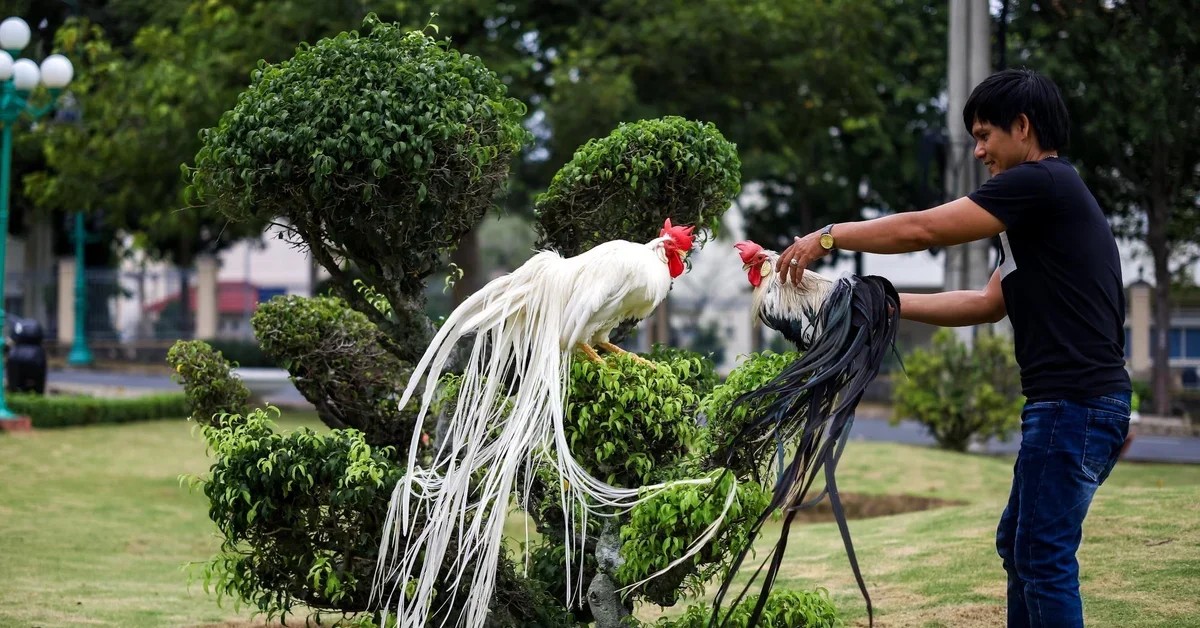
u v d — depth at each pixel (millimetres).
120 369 25969
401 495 3959
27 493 10078
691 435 4102
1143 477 11594
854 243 3445
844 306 3514
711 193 4727
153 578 7148
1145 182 17219
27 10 20953
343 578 4172
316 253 4488
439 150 4156
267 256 41156
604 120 14375
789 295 3688
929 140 13758
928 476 11164
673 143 4543
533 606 4414
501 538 4078
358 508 4078
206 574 4176
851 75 16922
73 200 17469
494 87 4469
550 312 3789
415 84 4109
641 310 3881
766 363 3961
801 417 3625
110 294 28406
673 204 4699
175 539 8633
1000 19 12984
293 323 5035
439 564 3795
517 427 3775
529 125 15852
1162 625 4699
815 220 25953
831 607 4203
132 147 15672
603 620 4156
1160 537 5988
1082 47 13531
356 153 4012
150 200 17391
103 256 31250
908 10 21047
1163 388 19453
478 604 3840
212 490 4035
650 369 4062
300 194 4176
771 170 19656
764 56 16328
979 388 13781
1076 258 3277
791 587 6098
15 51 13039
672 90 16578
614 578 4141
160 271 28484
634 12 15883
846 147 22625
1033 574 3299
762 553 7285
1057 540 3281
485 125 4324
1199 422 19578
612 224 4797
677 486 3803
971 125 3566
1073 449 3250
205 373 4797
